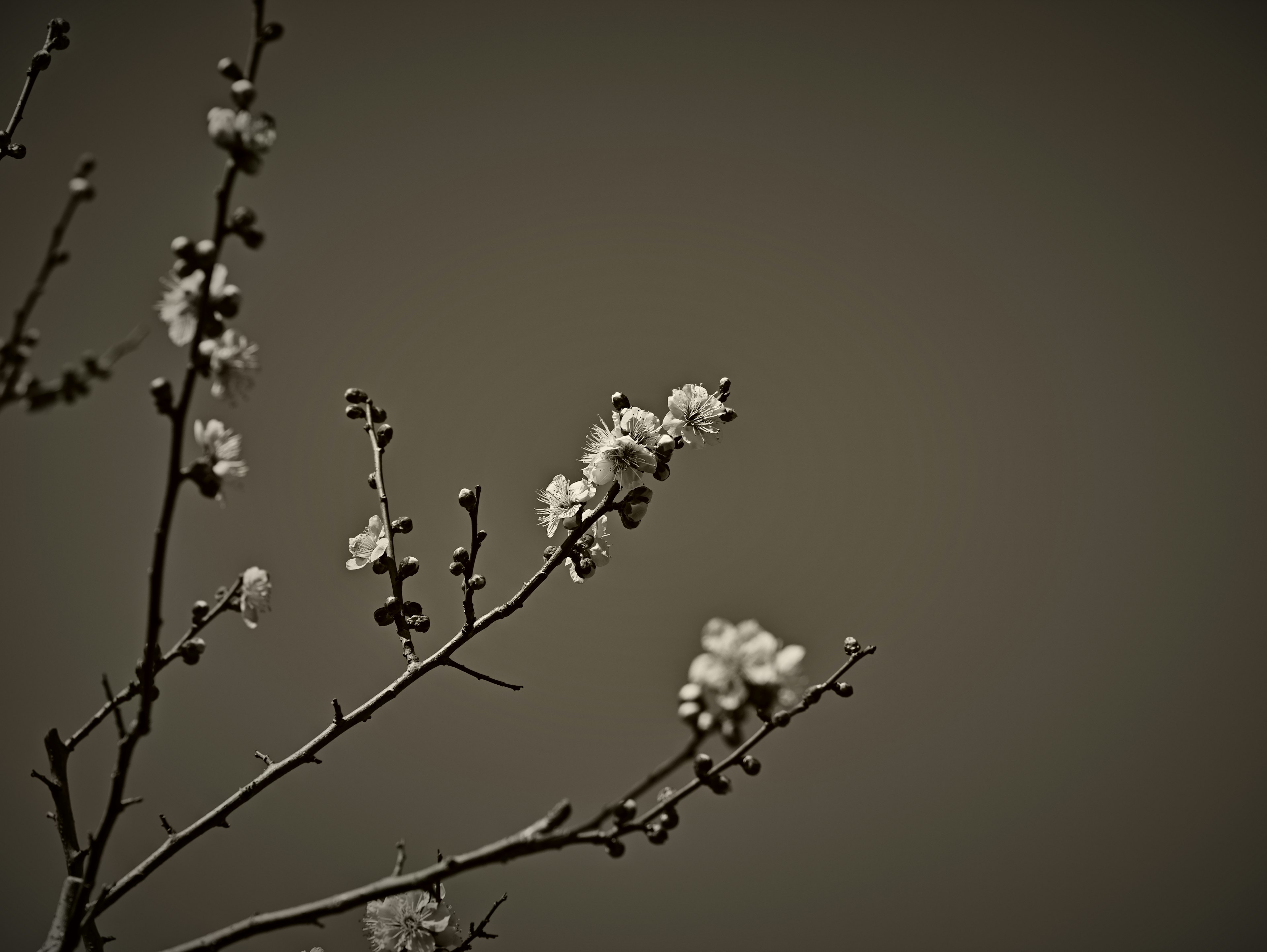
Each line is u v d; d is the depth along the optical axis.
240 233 1.44
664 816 1.45
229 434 1.46
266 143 1.44
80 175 1.43
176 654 1.47
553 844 1.44
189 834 1.49
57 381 1.42
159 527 1.44
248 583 1.49
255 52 1.45
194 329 1.45
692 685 1.43
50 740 1.50
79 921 1.45
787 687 1.42
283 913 1.44
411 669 1.51
